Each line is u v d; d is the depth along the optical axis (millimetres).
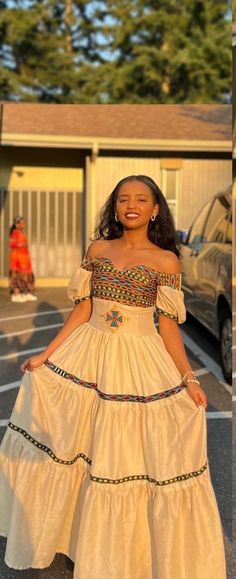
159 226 2244
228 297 4156
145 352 2084
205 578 1931
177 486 1951
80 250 8883
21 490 2100
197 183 7336
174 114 6352
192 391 2066
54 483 2082
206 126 6668
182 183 7371
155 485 1954
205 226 5285
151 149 6961
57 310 6180
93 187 7512
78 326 2244
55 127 6812
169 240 2256
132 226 2141
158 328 2199
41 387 2166
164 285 2121
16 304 6535
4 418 3523
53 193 8719
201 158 7195
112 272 2113
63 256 8812
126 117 6605
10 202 8820
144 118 6625
